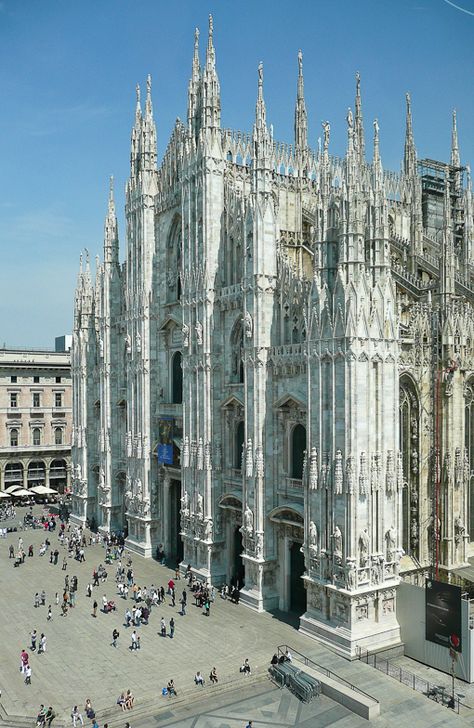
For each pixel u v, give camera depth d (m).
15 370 118.06
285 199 66.56
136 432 78.12
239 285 61.16
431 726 38.12
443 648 45.16
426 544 54.00
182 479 67.44
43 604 59.28
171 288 74.38
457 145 85.81
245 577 58.12
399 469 49.09
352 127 49.91
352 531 46.75
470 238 72.44
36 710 40.53
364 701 39.88
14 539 85.56
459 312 55.78
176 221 73.94
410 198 75.94
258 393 56.03
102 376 87.94
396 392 49.09
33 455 119.62
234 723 39.16
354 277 47.97
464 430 56.00
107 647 49.50
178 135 73.25
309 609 50.56
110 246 87.06
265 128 57.28
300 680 42.62
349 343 46.75
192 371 65.88
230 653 47.78
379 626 47.72
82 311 95.88
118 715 39.97
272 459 56.28
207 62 63.91
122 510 86.25
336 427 47.97
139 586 63.66
